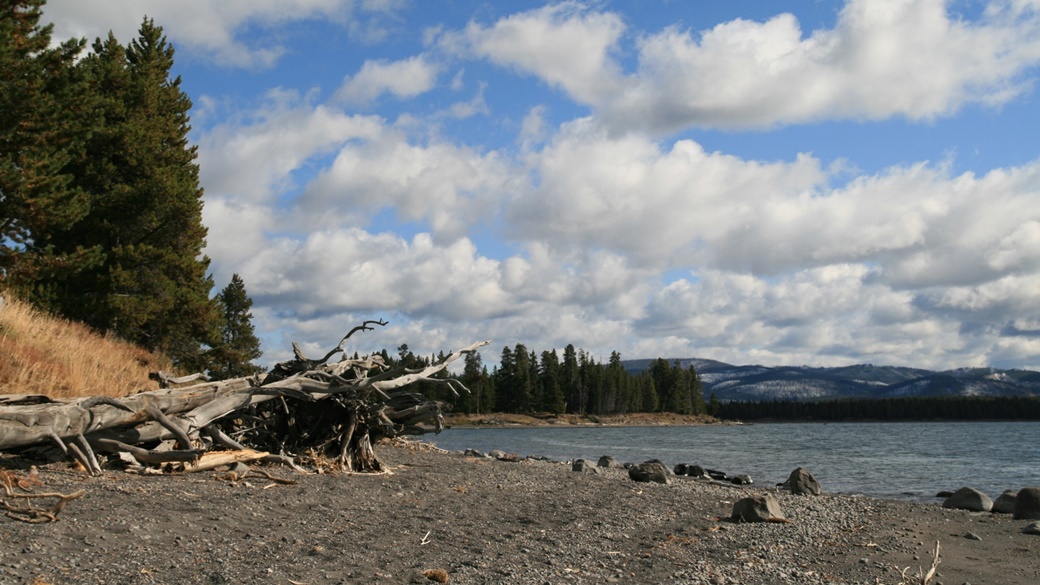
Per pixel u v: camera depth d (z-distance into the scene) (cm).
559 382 14350
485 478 1456
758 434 8494
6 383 1247
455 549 793
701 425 14612
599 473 1988
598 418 13850
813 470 3033
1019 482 2500
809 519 1201
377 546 769
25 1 1784
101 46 3045
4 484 771
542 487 1393
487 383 13000
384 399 1521
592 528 984
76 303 2617
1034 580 812
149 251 2736
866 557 906
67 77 1912
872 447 5144
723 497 1412
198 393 1143
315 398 1293
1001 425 13088
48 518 682
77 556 606
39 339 1638
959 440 6438
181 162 3244
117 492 847
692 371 17212
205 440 1212
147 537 688
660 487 1559
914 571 836
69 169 2703
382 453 1809
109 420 991
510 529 938
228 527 772
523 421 12638
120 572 584
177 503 835
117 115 2809
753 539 974
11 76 1708
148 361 2497
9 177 1706
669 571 761
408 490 1170
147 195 2716
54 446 984
